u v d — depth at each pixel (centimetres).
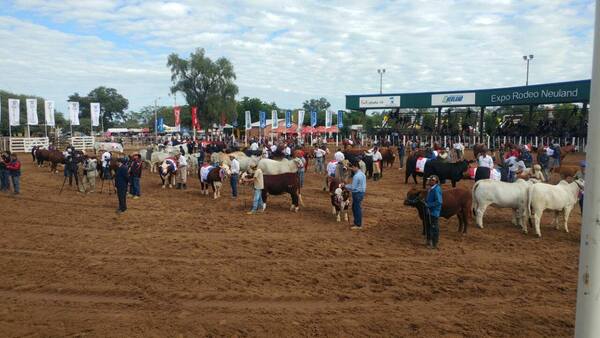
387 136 5172
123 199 1555
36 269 934
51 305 752
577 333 330
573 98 3644
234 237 1223
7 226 1336
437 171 2042
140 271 922
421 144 4678
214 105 7038
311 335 645
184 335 641
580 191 1307
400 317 711
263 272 929
